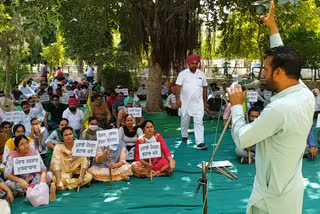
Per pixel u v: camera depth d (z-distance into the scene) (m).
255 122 2.10
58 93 13.66
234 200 5.13
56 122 10.52
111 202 5.14
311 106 2.11
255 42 16.42
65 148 5.86
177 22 12.52
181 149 8.06
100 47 15.48
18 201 5.26
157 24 12.48
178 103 8.35
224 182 5.88
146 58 14.34
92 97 11.90
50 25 8.62
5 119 8.44
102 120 9.87
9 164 5.33
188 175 6.32
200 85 8.12
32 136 6.84
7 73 19.53
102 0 12.05
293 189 2.18
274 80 2.13
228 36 14.04
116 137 5.95
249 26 15.23
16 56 20.72
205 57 14.15
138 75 21.59
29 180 5.46
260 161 2.23
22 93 16.50
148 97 14.09
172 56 12.99
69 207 4.98
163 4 12.12
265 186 2.23
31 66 30.00
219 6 11.50
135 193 5.48
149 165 6.14
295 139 2.08
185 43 12.66
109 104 12.40
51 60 28.58
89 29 13.52
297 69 2.10
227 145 8.36
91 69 21.94
